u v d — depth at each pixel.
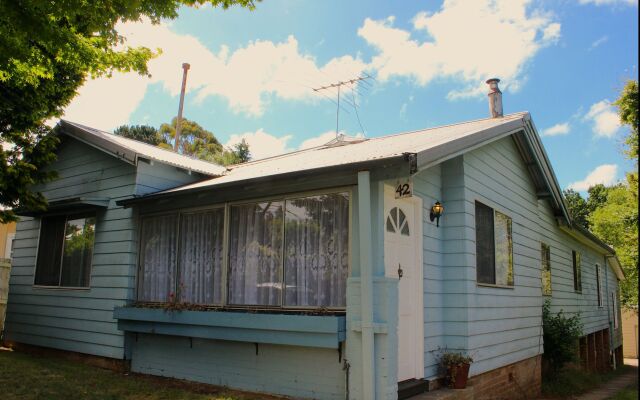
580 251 15.43
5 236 16.75
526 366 9.32
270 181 5.96
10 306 10.20
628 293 24.27
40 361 8.35
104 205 8.55
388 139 9.20
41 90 8.43
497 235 8.44
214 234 7.10
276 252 6.35
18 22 4.64
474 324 7.11
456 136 6.68
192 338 7.05
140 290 7.91
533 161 9.92
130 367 7.77
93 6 5.04
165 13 5.41
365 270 5.30
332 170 5.43
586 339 15.22
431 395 6.01
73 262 9.09
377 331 5.23
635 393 10.73
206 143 33.78
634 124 12.09
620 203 25.20
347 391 5.39
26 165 8.34
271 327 5.82
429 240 6.91
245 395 6.06
